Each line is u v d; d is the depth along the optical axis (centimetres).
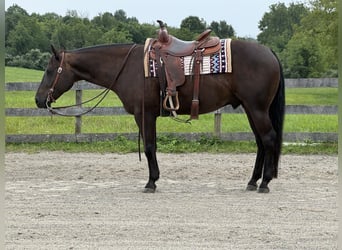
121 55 823
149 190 800
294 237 568
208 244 542
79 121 1272
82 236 569
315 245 541
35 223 620
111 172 973
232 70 782
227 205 716
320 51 3722
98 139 1270
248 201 741
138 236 569
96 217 650
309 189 825
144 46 812
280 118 803
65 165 1038
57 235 572
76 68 837
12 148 1227
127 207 703
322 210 688
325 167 1014
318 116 1883
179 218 646
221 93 788
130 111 820
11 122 1565
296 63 3756
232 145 1226
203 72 783
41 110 1277
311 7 3700
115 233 580
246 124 1653
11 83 1272
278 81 795
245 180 905
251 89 779
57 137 1273
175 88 780
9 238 561
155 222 627
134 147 1209
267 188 801
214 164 1048
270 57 788
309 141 1229
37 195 777
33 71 3512
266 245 540
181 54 789
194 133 1249
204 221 632
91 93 2423
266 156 793
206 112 805
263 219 642
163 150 1189
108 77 826
